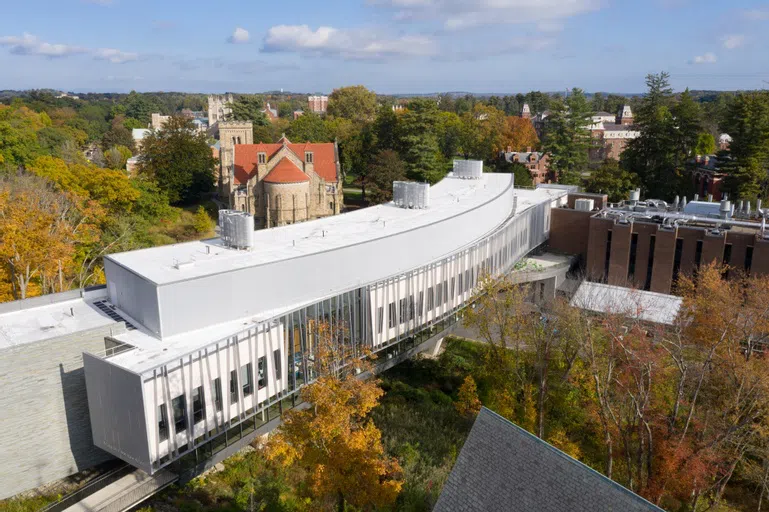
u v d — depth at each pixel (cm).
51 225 5556
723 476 3538
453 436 4075
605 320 3962
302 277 3747
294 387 3541
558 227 7512
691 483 3294
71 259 5603
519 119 15600
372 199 10088
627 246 6569
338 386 2862
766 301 4219
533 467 2052
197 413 2975
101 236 6706
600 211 7188
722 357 3819
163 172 9475
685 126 10219
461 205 5625
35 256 4991
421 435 4019
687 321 4712
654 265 6362
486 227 5700
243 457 3597
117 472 3031
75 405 3083
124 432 2820
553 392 4512
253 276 3478
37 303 3506
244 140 10756
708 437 3588
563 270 6750
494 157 13362
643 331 4034
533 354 4431
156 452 2762
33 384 2912
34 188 6059
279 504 3161
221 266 3475
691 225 6475
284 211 9056
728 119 9669
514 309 4497
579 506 1889
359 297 3991
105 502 2748
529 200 7612
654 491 3294
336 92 19812
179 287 3155
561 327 4447
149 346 3052
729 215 6681
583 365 4409
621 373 3975
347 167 12612
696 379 3900
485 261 5406
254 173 9488
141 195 8438
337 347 3272
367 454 2747
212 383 3023
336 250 3922
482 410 2300
